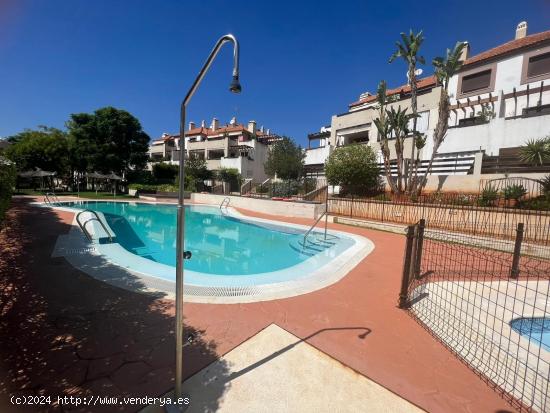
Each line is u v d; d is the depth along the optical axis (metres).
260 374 2.44
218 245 10.47
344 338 3.17
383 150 14.52
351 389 2.32
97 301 3.79
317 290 4.74
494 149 13.91
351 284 5.13
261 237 11.86
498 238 8.75
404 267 4.05
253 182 28.38
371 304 4.20
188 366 2.50
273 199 17.36
